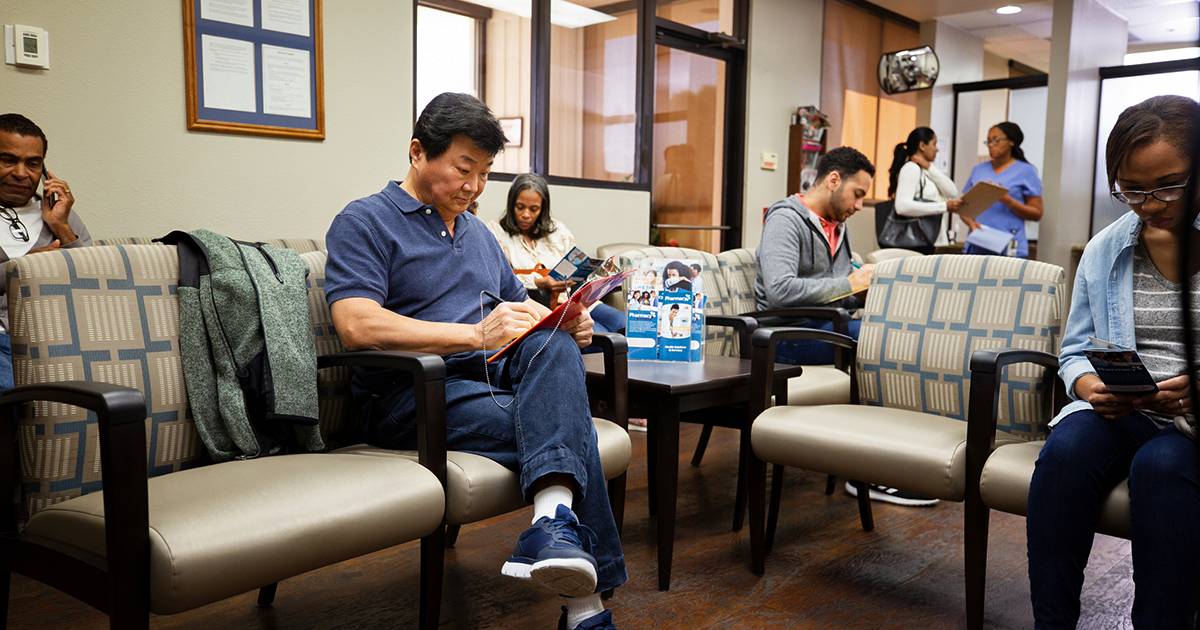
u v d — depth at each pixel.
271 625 1.79
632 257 2.81
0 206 2.43
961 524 2.54
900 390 2.24
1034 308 2.05
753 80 6.15
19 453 1.35
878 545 2.35
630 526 2.48
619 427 1.84
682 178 5.83
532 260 3.87
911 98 7.82
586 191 4.97
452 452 1.58
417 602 1.92
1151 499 1.37
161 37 3.09
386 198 1.82
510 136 4.61
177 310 1.56
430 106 1.79
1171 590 1.35
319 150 3.59
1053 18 6.49
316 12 3.50
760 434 2.04
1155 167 1.37
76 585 1.18
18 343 1.35
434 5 4.19
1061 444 1.52
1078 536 1.50
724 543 2.35
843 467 1.89
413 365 1.49
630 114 5.27
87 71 2.92
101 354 1.42
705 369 2.28
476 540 2.36
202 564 1.12
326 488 1.31
